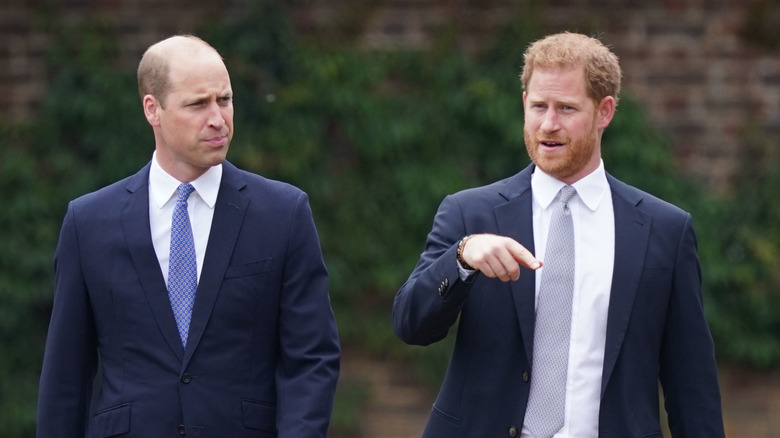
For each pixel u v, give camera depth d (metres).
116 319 11.65
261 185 12.16
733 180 25.83
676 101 25.86
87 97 25.16
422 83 25.64
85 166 25.19
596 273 11.66
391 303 25.61
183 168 11.78
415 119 25.50
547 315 11.56
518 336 11.54
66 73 25.27
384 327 25.33
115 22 25.66
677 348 11.92
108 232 11.79
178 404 11.41
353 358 25.45
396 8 25.81
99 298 11.72
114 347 11.69
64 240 11.92
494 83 25.50
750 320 25.31
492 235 10.75
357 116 25.47
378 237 25.39
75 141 25.34
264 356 11.84
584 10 25.86
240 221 11.84
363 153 25.52
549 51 11.56
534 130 11.60
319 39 25.77
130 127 25.19
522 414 11.46
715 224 25.48
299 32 25.84
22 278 24.72
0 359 24.56
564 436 11.41
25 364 24.69
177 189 11.84
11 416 24.34
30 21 25.48
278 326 11.97
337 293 25.30
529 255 10.46
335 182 25.52
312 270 12.04
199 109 11.37
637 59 25.89
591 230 11.83
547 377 11.49
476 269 10.85
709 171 25.84
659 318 11.78
